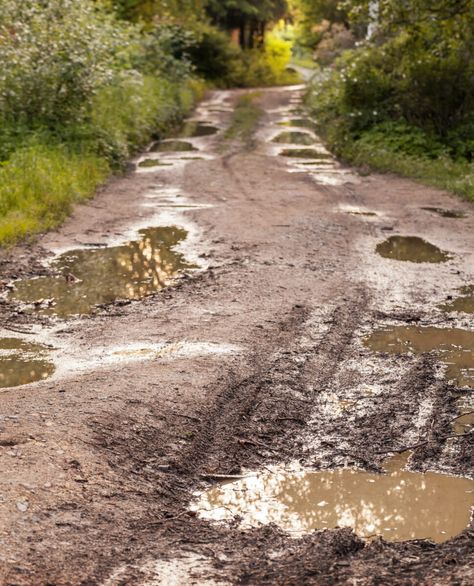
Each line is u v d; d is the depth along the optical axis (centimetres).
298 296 858
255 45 6819
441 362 672
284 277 934
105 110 2109
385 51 2366
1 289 892
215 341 709
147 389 586
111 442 503
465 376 643
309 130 2758
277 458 510
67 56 1822
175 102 3266
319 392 611
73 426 514
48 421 521
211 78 5550
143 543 401
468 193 1465
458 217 1306
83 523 414
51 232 1173
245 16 6525
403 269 974
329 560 381
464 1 1748
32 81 1775
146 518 429
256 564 380
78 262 1012
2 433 500
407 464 502
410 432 544
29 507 420
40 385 605
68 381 608
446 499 457
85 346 706
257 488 471
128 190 1558
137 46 3541
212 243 1109
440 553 389
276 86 5941
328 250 1070
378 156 1898
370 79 2223
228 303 830
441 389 615
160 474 480
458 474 488
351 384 625
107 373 625
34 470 455
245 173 1769
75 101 1833
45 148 1631
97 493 445
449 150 1917
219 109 3675
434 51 2023
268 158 2038
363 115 2167
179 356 670
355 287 895
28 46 1795
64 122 1817
